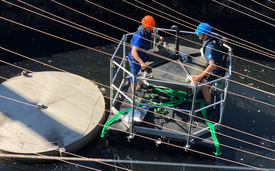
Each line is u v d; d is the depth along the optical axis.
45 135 4.16
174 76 4.07
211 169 4.07
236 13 7.42
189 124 3.90
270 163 4.12
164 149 4.26
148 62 4.27
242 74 5.77
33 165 4.02
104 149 4.31
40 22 6.85
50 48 6.25
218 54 4.00
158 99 4.77
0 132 4.16
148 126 4.25
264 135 4.55
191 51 4.49
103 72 5.74
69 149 4.12
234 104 5.05
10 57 5.94
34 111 4.50
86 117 4.49
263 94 5.31
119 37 6.72
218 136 4.46
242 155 4.22
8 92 4.82
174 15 7.44
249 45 6.59
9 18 6.57
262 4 7.27
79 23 7.04
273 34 6.94
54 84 5.08
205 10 7.42
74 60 5.98
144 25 3.87
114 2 7.08
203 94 4.39
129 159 4.18
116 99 4.71
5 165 4.00
